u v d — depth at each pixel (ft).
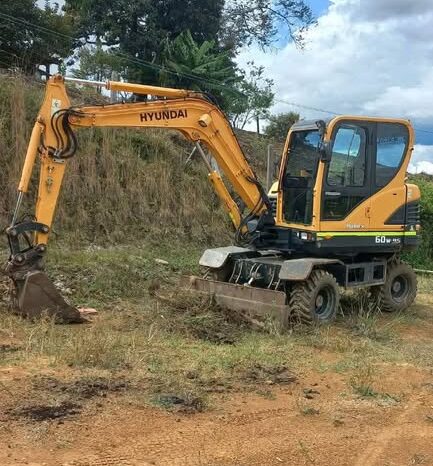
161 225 50.90
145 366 20.88
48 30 61.82
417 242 34.47
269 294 28.55
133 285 35.55
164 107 29.32
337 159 30.94
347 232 31.35
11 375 18.95
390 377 22.33
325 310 30.22
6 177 44.62
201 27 82.69
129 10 77.36
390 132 32.71
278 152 71.26
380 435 16.88
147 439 15.35
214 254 32.60
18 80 49.75
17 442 14.52
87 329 25.20
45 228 26.50
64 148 26.89
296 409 18.34
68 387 18.19
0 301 28.84
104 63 70.18
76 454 14.23
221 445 15.42
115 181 49.67
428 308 38.24
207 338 26.08
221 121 31.24
